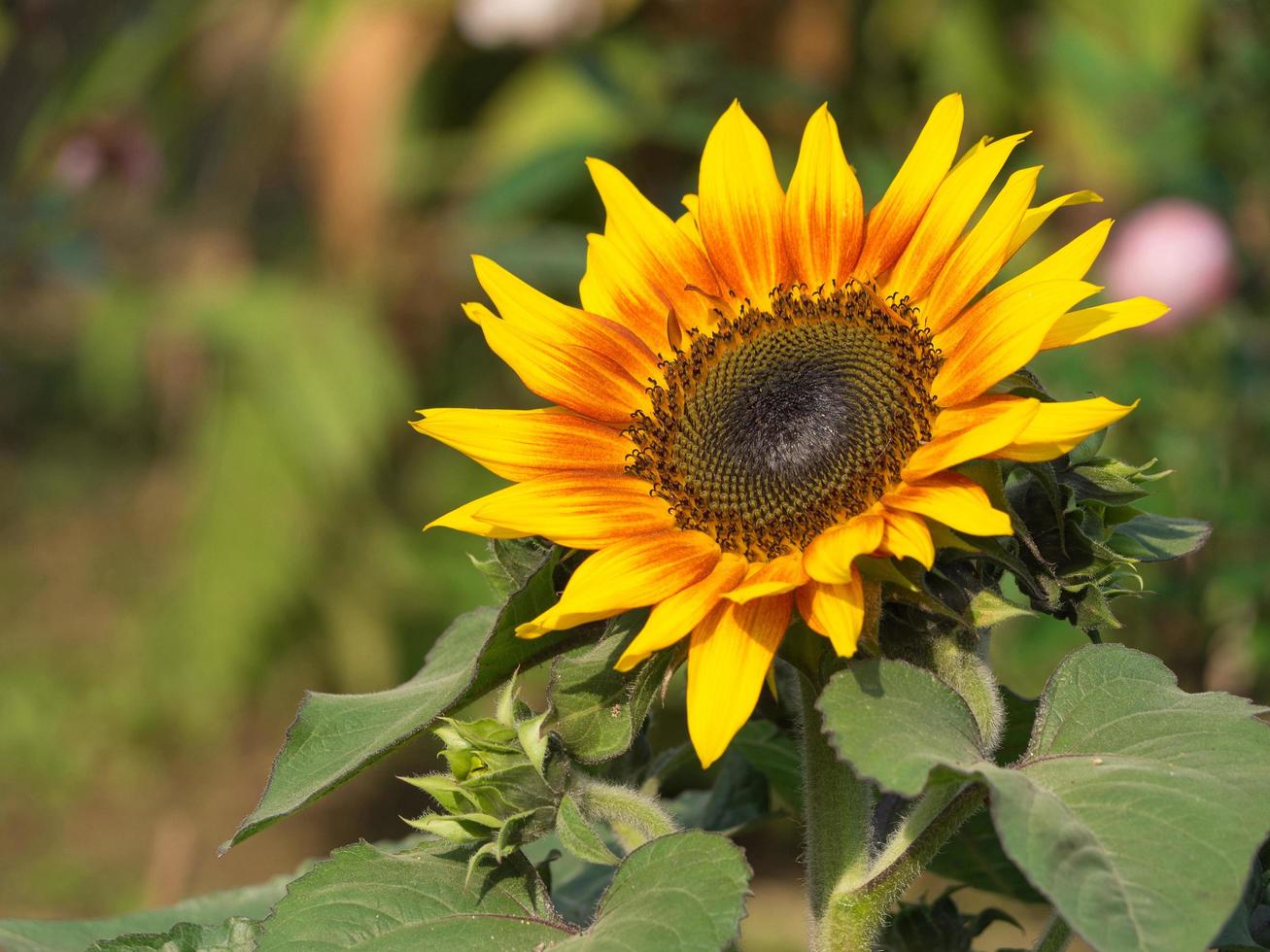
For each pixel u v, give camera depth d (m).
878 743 1.81
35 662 11.13
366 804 9.95
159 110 8.70
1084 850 1.69
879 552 1.99
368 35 8.45
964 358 2.17
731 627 2.04
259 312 8.74
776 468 2.25
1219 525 5.02
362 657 9.34
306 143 8.82
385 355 8.90
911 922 2.76
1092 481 2.13
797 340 2.41
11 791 10.20
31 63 8.41
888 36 7.26
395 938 2.02
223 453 9.03
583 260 6.15
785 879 8.42
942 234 2.35
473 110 8.50
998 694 2.15
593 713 2.14
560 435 2.41
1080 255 2.16
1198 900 1.63
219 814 9.86
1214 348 5.16
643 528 2.25
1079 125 6.89
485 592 9.02
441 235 8.65
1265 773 1.76
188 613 9.33
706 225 2.53
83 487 13.78
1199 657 5.25
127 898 9.20
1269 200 5.52
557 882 3.05
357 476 9.02
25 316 14.47
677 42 6.96
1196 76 5.99
